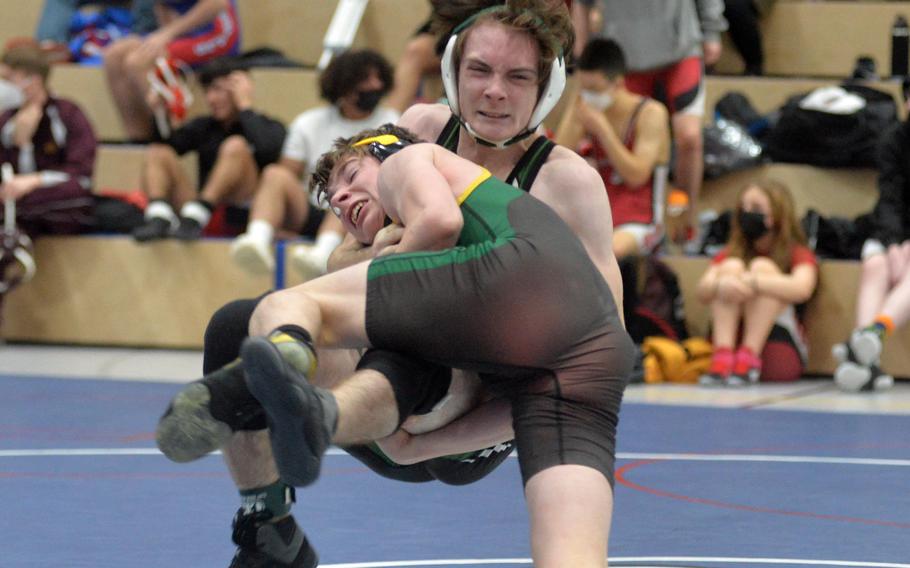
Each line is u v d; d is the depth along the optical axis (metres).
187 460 2.70
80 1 12.12
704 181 9.91
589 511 2.82
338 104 9.42
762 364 8.68
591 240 3.26
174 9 11.10
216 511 4.91
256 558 3.38
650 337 8.80
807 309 8.98
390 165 3.16
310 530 4.57
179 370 9.02
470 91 3.27
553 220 3.07
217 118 10.15
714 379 8.54
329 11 11.58
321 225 9.41
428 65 10.03
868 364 8.30
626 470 5.77
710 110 10.34
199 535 4.50
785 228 8.66
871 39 10.63
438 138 3.51
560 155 3.32
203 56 10.92
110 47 10.82
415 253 2.98
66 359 9.48
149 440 6.51
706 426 7.00
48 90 10.23
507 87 3.25
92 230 10.26
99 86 11.26
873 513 4.93
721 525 4.70
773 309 8.61
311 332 2.84
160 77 10.12
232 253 9.20
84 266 10.13
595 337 2.97
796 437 6.68
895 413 7.50
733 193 9.86
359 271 2.97
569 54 3.35
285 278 9.37
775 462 5.98
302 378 2.58
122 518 4.77
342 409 2.72
